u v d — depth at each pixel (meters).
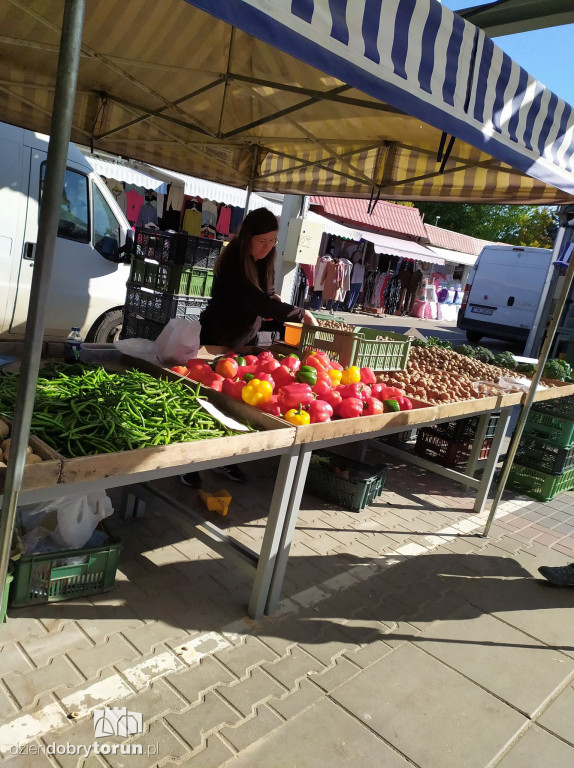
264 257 4.02
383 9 1.94
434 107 2.21
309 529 3.97
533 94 2.66
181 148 5.52
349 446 5.90
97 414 2.17
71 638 2.50
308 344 4.16
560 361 6.39
